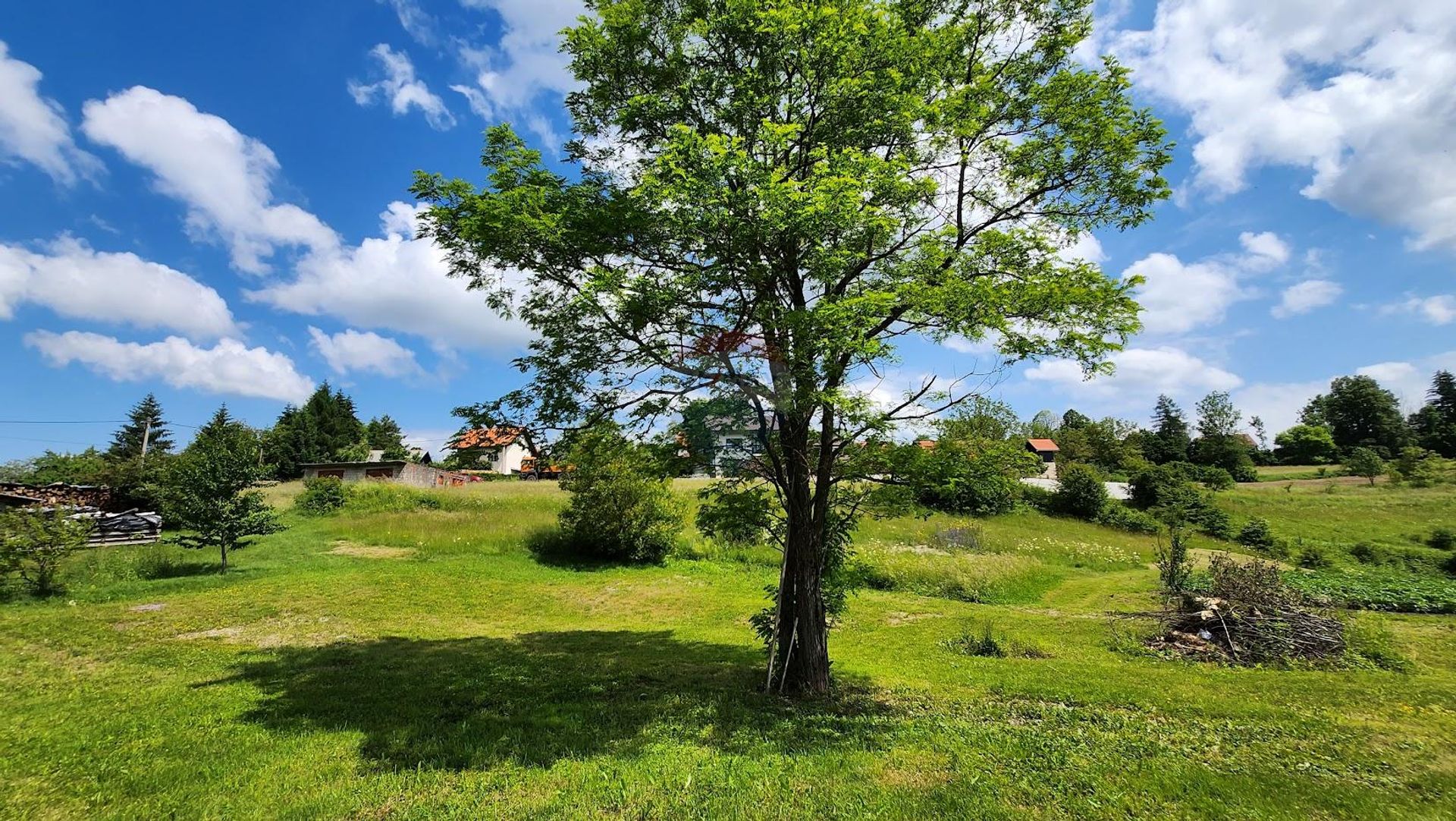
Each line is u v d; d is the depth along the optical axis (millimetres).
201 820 4824
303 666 9859
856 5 7949
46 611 13352
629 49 8961
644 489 22422
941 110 8398
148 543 21516
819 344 7102
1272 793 5262
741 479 9617
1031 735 6906
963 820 4785
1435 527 34750
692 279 7398
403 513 28766
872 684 9750
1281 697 9078
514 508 30312
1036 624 15469
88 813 4918
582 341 8414
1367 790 5344
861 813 4914
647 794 5289
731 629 14531
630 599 17734
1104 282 8281
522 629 13844
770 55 8109
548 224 7359
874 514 9828
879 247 8711
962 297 7582
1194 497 38688
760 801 5152
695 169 6777
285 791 5344
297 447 63531
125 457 38906
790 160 8836
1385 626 14523
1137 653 12992
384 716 7477
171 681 8883
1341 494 47531
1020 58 9406
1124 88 8758
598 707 7984
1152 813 4926
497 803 5121
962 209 9812
